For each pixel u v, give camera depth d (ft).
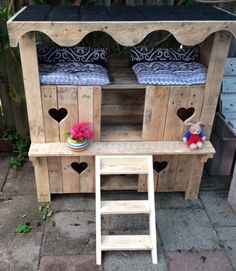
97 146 6.34
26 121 8.61
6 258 5.85
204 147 6.42
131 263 5.82
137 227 6.57
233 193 7.02
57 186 6.94
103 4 7.23
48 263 5.78
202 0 7.14
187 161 6.82
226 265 5.86
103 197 7.28
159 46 7.88
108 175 7.21
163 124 6.36
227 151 7.72
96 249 5.84
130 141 6.53
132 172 6.07
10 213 6.80
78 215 6.80
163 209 7.04
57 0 7.16
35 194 7.34
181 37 5.23
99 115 6.15
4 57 7.80
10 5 7.00
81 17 5.42
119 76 6.36
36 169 6.61
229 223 6.75
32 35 5.24
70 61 6.47
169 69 6.24
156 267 5.77
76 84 5.78
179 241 6.29
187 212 6.99
